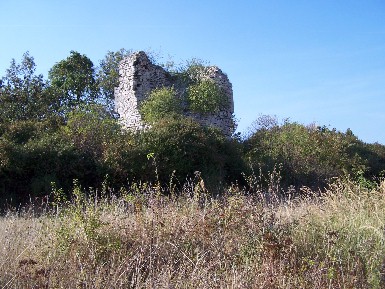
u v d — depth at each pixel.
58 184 18.05
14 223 8.28
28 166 18.34
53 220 7.66
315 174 21.98
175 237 7.06
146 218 7.45
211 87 29.22
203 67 30.81
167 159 19.73
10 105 35.38
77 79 41.06
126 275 6.23
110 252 6.80
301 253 6.96
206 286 5.84
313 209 8.74
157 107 26.92
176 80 30.91
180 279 6.00
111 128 22.77
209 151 20.92
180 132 20.95
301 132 26.45
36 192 17.47
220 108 30.00
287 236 7.07
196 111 29.31
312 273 6.12
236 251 6.81
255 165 21.80
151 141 20.14
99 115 29.77
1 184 17.84
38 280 6.14
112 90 42.03
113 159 19.12
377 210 8.65
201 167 20.48
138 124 27.73
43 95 37.44
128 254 6.74
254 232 7.00
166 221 7.46
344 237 7.35
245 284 5.85
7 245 6.92
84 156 19.45
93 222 7.09
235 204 7.73
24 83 37.38
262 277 6.03
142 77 29.27
